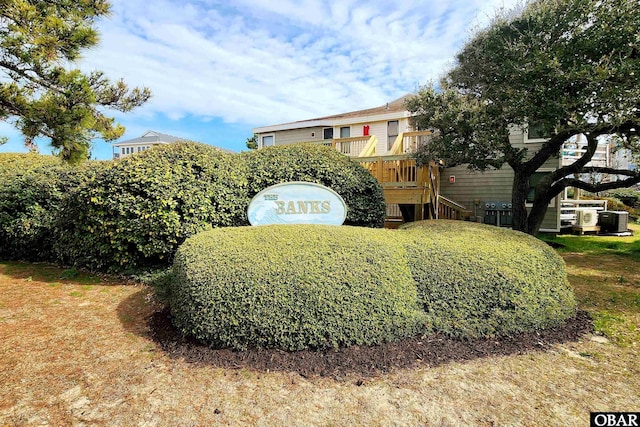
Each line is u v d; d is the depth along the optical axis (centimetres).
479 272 304
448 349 269
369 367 243
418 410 200
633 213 1445
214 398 209
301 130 1520
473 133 637
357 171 536
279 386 222
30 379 226
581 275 521
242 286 262
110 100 536
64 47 457
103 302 376
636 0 473
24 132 440
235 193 471
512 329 291
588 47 505
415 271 304
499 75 609
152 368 242
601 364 252
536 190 777
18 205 564
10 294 400
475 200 1052
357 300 269
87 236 473
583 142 988
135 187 414
